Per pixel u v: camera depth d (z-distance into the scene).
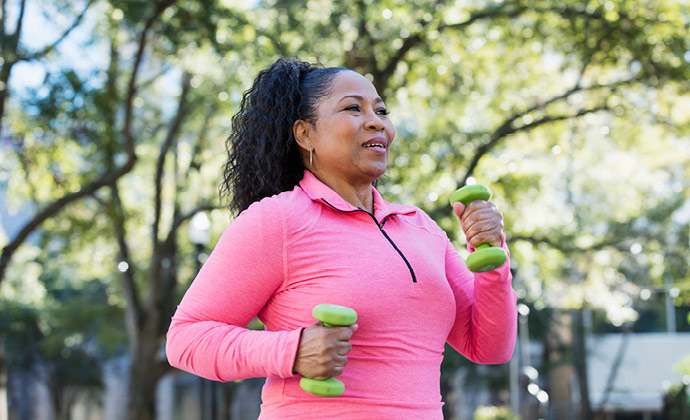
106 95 12.80
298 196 2.04
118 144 13.52
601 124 14.18
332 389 1.79
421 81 13.98
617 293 21.08
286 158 2.22
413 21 11.99
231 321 1.96
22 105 12.30
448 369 21.12
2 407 14.20
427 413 1.95
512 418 22.27
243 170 2.28
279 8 11.66
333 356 1.78
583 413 23.70
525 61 13.90
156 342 15.96
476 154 13.48
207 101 15.32
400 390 1.92
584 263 18.12
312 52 11.44
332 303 1.91
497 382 23.84
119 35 14.31
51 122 12.56
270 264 1.94
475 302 2.21
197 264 13.43
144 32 11.99
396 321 1.94
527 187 14.79
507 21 13.01
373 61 12.10
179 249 18.16
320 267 1.94
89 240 16.62
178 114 15.35
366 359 1.91
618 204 18.78
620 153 15.94
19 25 11.44
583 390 23.75
